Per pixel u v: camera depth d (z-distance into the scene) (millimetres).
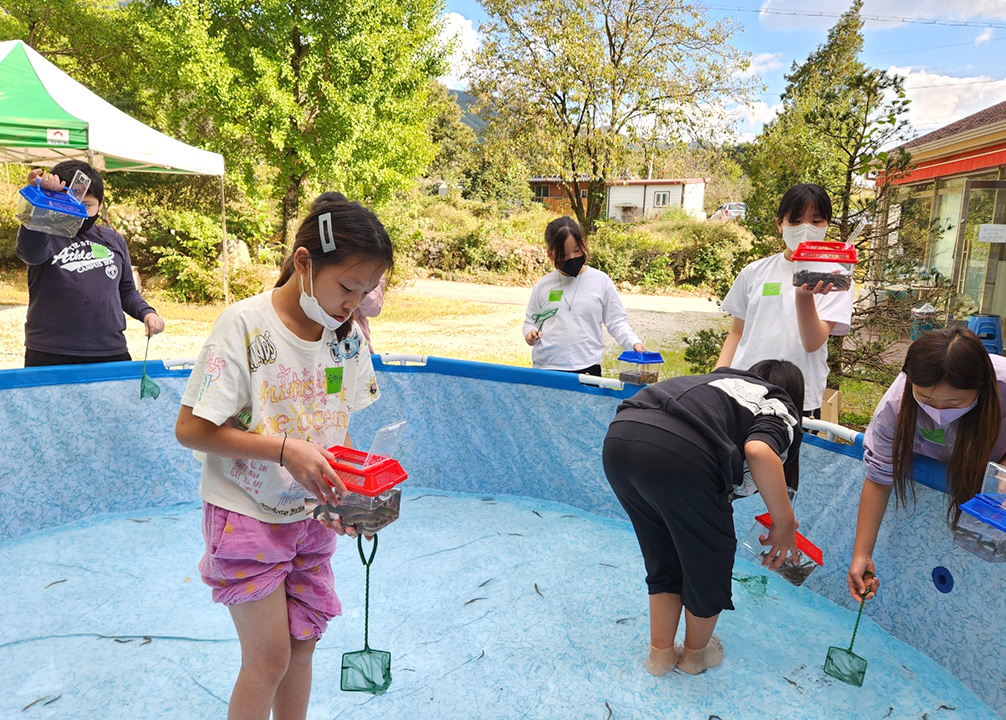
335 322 1628
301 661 1853
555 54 17547
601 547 3387
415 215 22859
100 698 2238
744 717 2191
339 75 15023
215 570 1664
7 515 3377
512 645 2594
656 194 37469
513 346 11055
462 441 4074
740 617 2771
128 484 3742
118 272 3838
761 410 2156
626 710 2229
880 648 2535
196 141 15359
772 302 3043
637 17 17750
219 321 1595
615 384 3564
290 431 1700
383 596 2934
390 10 15383
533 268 22516
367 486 1571
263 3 14359
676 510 2102
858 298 6273
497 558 3273
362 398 1951
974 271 8742
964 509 1853
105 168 9438
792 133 6770
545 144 17875
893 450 2287
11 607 2773
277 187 16234
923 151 10734
